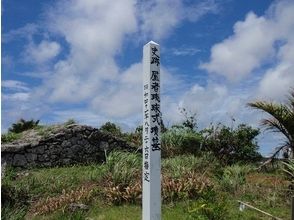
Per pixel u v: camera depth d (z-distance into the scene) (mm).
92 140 20656
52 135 20000
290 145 13906
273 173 15984
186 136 20188
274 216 11359
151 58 9438
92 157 20500
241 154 20250
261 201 12742
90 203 12867
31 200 14000
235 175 14828
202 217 10219
